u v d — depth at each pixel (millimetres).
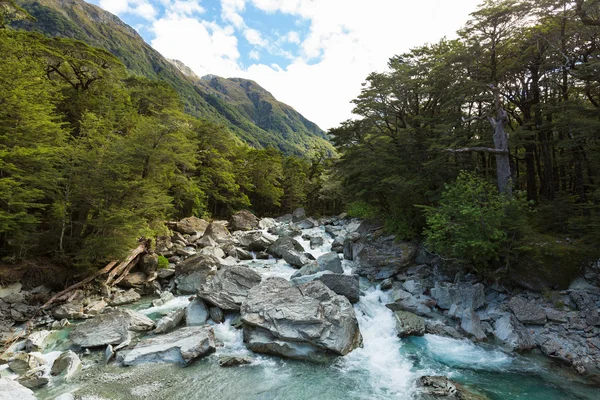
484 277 17781
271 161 65375
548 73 23281
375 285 20797
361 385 11078
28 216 16984
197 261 21516
